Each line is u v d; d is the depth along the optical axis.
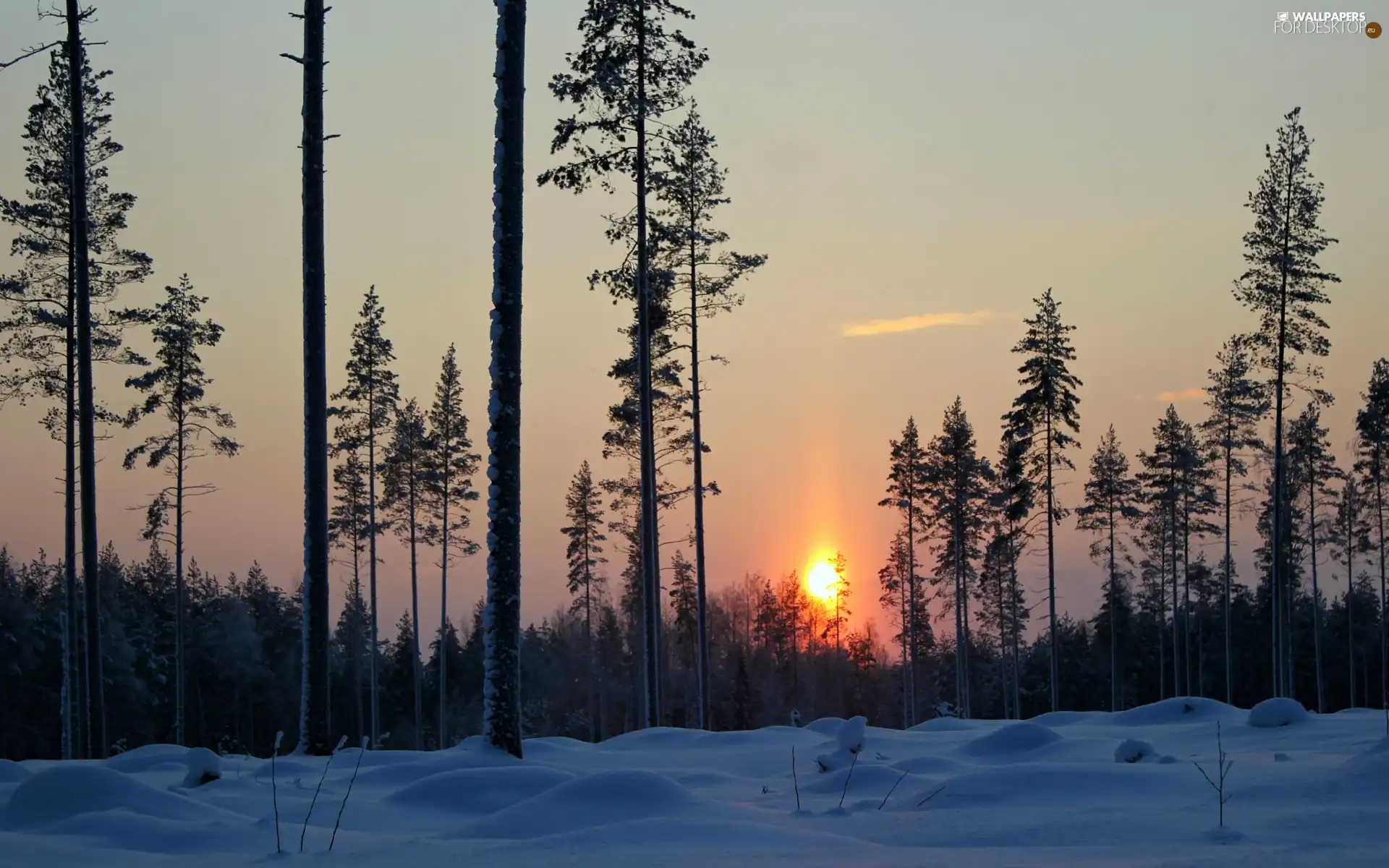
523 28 15.11
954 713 49.62
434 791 11.18
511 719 14.52
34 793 9.55
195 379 37.47
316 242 16.14
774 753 17.16
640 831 8.31
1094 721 23.58
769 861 7.18
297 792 11.98
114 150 28.20
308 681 15.84
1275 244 34.03
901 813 9.89
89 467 21.72
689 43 25.38
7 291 27.22
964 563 50.22
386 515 47.81
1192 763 12.38
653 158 25.48
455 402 47.81
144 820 8.84
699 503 30.59
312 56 16.17
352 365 44.94
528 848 7.93
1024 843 8.29
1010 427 40.56
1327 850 7.25
